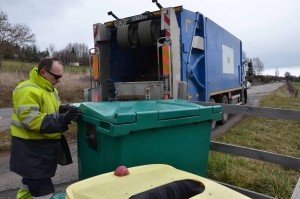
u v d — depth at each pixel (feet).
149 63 22.97
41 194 7.42
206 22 23.18
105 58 21.66
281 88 124.88
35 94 7.17
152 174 5.97
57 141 7.84
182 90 18.04
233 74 33.60
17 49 80.02
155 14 19.02
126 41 19.97
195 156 8.50
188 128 8.18
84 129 8.22
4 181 12.84
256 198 9.13
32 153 7.25
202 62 22.71
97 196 4.83
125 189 5.13
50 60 7.75
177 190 5.48
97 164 7.68
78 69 91.56
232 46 32.91
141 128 6.88
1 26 74.23
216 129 25.09
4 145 18.86
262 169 12.99
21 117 6.95
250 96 72.90
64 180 13.07
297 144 19.01
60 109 8.50
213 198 4.87
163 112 7.33
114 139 6.88
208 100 23.63
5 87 56.95
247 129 23.75
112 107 8.02
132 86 20.11
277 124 26.05
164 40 18.61
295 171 13.37
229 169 12.16
